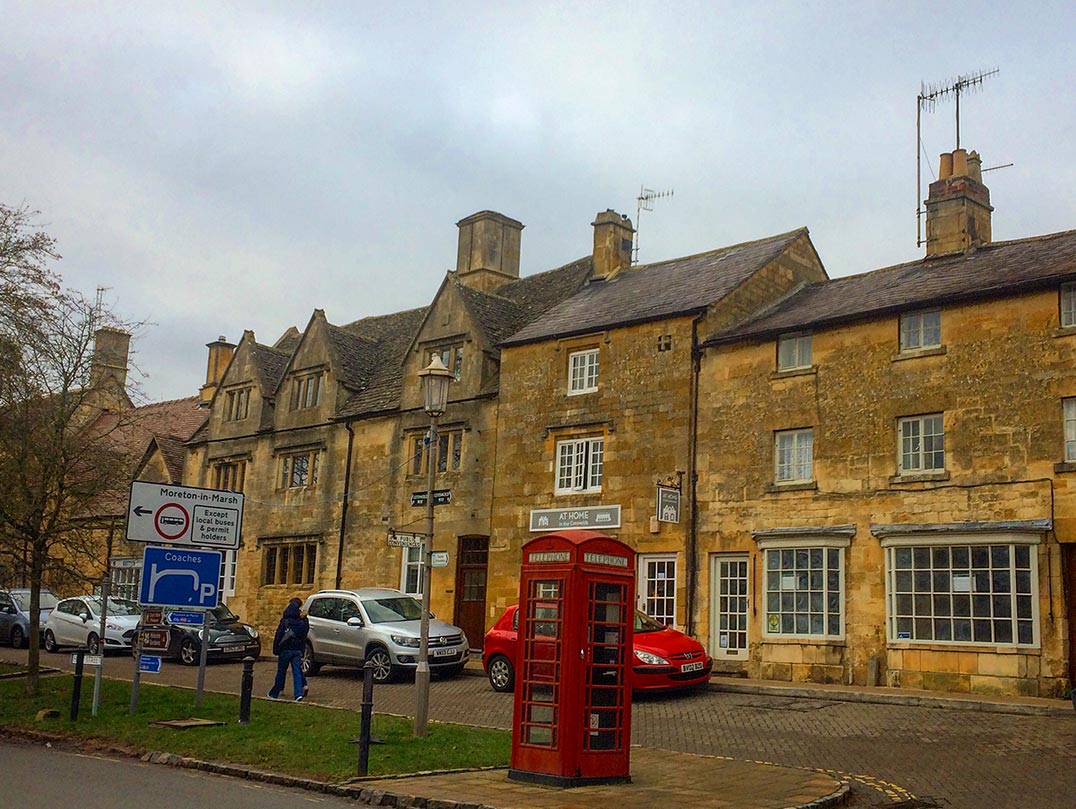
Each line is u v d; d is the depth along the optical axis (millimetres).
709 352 24469
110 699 18469
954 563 19875
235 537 17906
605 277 31031
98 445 20859
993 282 20578
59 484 19484
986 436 19984
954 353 20703
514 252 35969
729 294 25141
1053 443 19125
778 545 22250
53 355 19547
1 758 13773
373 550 30547
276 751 13734
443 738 14500
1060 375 19250
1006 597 19141
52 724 16406
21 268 19688
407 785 11820
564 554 12250
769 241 27984
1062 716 16391
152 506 17000
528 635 12477
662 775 12438
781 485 22609
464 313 29828
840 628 21172
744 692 20219
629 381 25609
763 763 13258
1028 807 10734
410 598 24469
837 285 25672
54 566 19828
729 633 23047
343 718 16141
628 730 12219
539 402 27250
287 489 33844
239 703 17906
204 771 13375
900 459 21234
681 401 24594
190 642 26969
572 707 11836
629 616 12492
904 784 12141
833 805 11008
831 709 17844
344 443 32312
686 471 24188
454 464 29312
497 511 27438
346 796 11727
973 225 24156
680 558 23844
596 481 26000
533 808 10500
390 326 37562
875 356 21797
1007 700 17688
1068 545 18781
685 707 18469
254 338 37438
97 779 12258
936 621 19938
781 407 23016
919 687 19844
